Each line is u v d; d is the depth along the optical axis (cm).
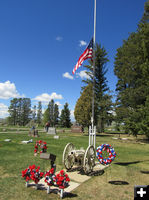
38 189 535
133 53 2686
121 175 719
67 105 8162
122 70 2869
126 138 2505
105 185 600
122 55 3275
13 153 1054
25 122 9869
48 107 9369
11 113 9688
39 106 10800
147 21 2573
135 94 2372
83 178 659
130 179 673
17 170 718
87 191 542
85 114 3023
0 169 722
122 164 919
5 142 1535
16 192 507
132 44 2731
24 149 1209
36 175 530
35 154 1001
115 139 2384
